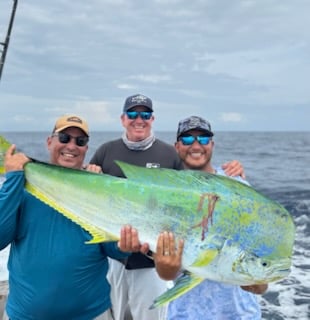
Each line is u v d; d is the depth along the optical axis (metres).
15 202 1.36
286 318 2.86
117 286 2.25
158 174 1.25
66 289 1.40
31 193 1.37
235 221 1.16
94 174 1.31
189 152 1.72
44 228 1.42
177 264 1.19
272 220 1.16
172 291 1.17
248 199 1.17
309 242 4.60
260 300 3.16
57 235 1.42
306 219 5.77
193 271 1.19
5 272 3.29
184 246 1.18
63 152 1.53
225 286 1.51
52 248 1.41
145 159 2.27
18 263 1.43
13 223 1.38
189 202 1.19
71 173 1.33
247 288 1.43
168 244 1.18
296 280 3.51
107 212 1.27
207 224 1.17
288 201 7.29
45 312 1.40
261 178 10.73
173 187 1.22
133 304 2.21
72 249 1.41
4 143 1.39
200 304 1.50
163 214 1.21
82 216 1.30
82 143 1.54
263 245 1.15
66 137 1.52
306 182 9.82
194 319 1.50
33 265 1.41
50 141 1.57
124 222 1.25
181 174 1.23
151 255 1.46
